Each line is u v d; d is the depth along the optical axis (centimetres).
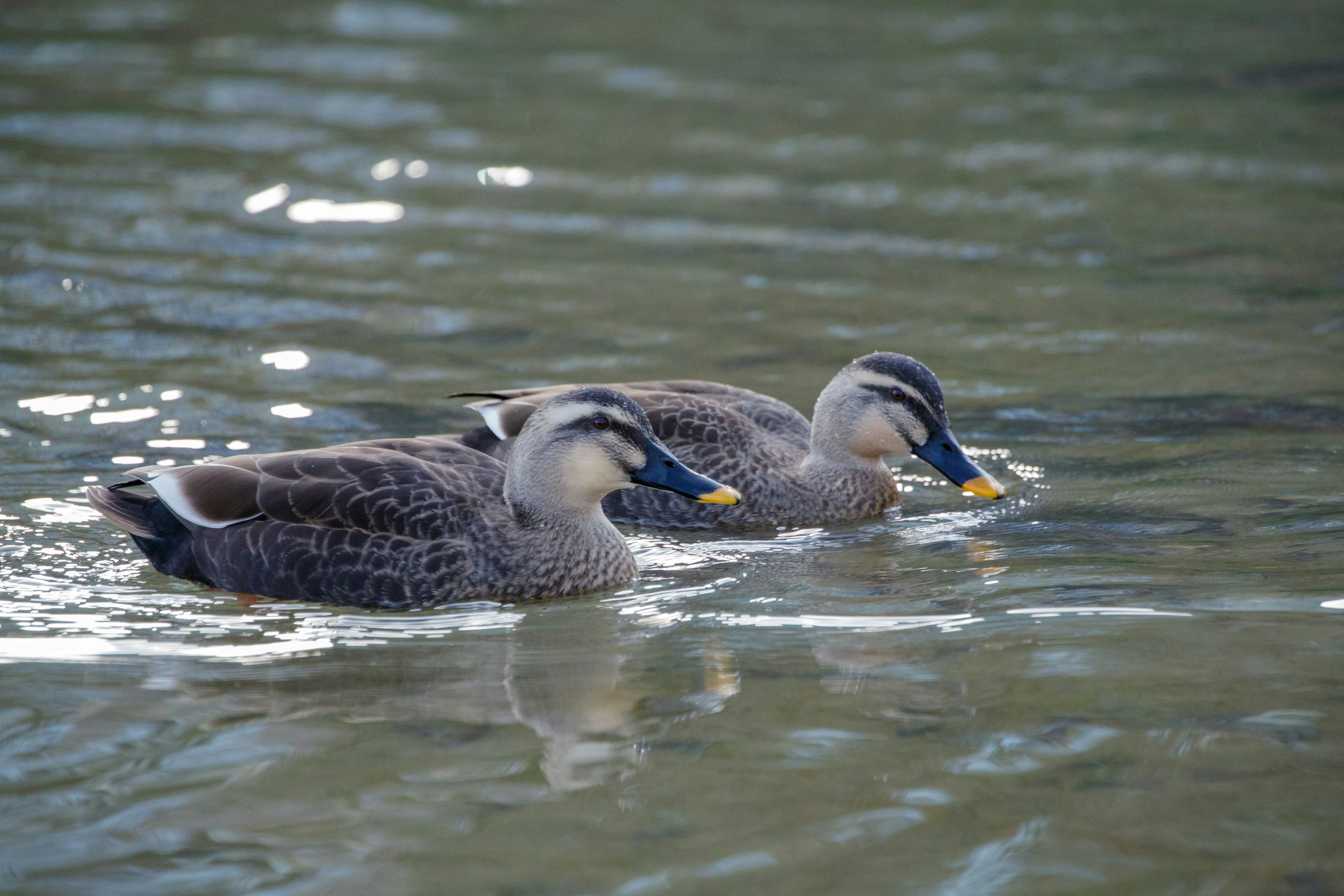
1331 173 2612
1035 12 4022
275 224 2298
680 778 819
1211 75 3341
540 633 1059
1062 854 737
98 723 889
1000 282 2078
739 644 1023
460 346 1778
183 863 736
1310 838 744
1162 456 1434
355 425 1498
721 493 1166
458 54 3550
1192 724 867
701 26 3900
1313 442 1456
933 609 1079
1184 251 2211
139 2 4000
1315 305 1941
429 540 1138
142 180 2497
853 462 1371
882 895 705
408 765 838
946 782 809
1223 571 1130
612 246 2250
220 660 998
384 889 713
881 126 2972
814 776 819
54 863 736
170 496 1137
